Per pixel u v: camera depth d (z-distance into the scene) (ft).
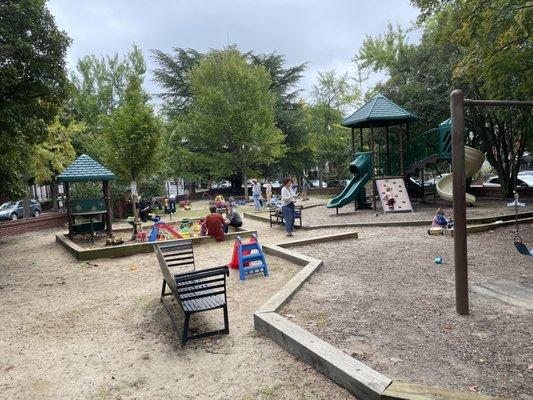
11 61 36.94
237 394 11.74
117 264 31.32
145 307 20.26
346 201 55.88
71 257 35.45
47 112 44.88
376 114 56.18
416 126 73.92
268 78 128.67
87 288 24.89
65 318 19.49
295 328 14.65
